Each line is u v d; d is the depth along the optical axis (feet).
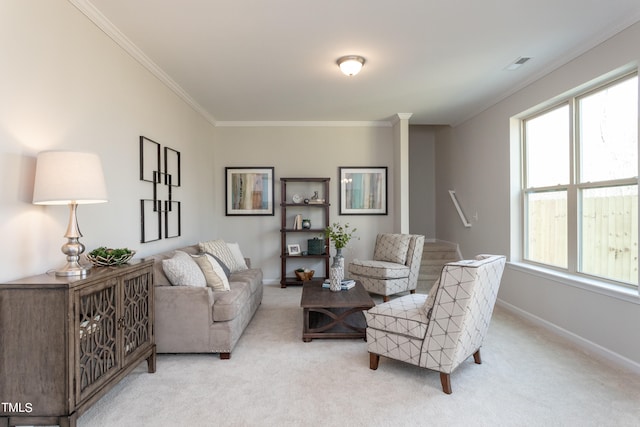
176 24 8.54
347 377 7.95
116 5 7.72
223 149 18.20
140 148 10.31
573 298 10.09
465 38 9.34
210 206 17.42
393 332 7.89
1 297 5.45
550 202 12.00
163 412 6.60
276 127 18.30
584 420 6.28
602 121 9.81
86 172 6.23
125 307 7.08
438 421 6.28
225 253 13.30
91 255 7.08
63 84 7.17
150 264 8.12
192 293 8.91
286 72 11.62
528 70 11.48
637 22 8.16
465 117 17.37
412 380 7.79
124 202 9.48
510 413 6.51
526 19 8.41
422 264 18.22
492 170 14.88
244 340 10.30
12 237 6.00
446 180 20.39
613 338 8.74
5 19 5.82
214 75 11.85
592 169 10.16
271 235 18.37
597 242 9.95
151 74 11.05
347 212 18.43
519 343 9.93
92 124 8.11
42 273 6.64
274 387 7.52
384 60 10.71
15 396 5.47
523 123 13.42
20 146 6.15
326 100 14.69
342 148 18.42
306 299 10.59
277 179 18.31
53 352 5.44
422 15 8.22
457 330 6.97
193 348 8.93
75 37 7.52
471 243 16.99
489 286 7.61
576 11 8.07
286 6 7.80
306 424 6.22
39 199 5.96
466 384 7.57
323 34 9.11
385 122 18.37
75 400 5.57
